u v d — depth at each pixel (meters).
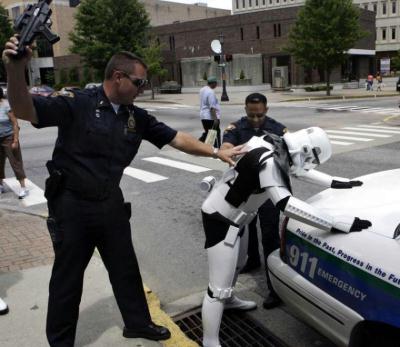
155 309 3.68
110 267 3.03
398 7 75.00
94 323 3.43
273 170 2.67
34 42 2.33
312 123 16.62
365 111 20.81
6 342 3.22
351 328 2.41
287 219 3.03
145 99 35.06
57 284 2.83
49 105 2.54
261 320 3.61
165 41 52.56
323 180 3.15
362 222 2.53
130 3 37.22
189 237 5.52
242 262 3.31
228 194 2.88
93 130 2.67
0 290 3.98
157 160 10.57
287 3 75.19
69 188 2.73
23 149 12.89
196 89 42.75
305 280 2.74
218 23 47.91
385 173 3.38
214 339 3.08
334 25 30.64
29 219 6.16
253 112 3.79
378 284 2.27
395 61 60.41
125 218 2.94
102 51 36.91
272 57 44.84
